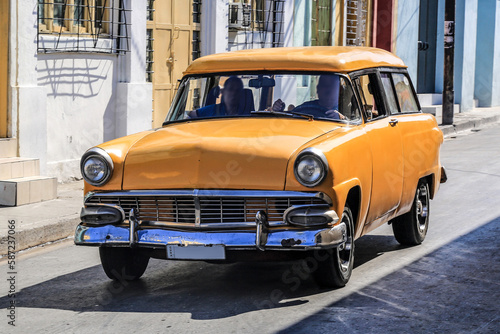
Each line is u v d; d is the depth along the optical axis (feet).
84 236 19.62
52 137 36.40
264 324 17.49
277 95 22.06
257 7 52.47
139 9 40.73
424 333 16.88
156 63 43.83
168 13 44.45
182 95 23.08
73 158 37.78
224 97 22.47
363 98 22.67
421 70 77.25
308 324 17.48
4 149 33.06
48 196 32.07
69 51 36.63
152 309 18.83
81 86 37.78
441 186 37.99
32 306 19.30
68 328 17.47
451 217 30.58
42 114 34.76
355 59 23.00
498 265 23.08
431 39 78.33
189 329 17.21
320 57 22.40
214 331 17.04
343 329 17.11
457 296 19.76
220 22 47.67
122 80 40.47
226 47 48.42
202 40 47.47
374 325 17.40
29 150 34.19
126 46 40.19
